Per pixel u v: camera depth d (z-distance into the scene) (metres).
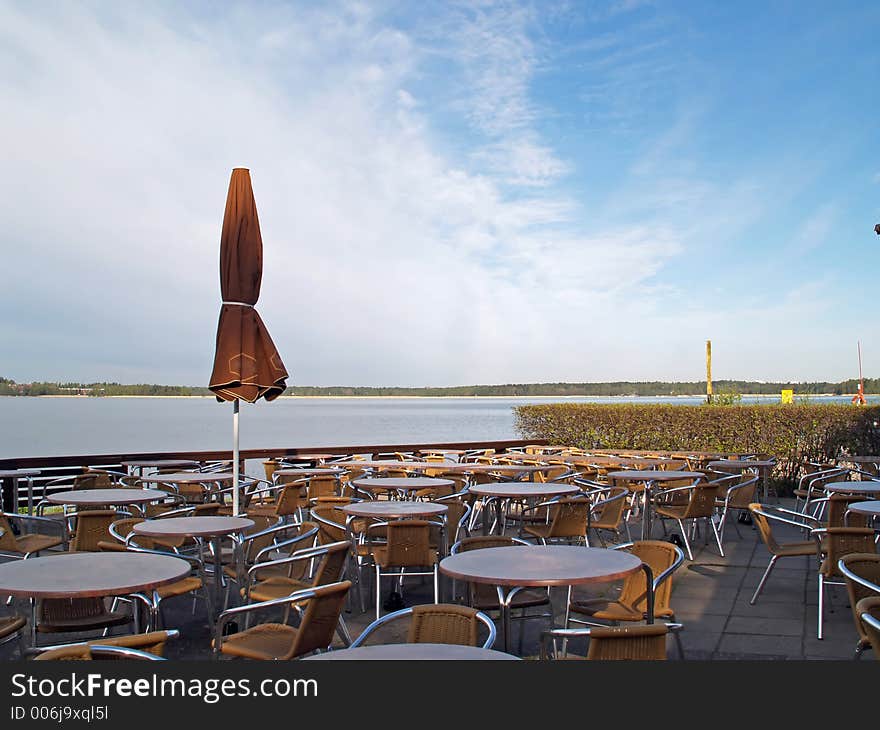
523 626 4.54
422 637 2.96
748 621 5.24
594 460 10.81
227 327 5.91
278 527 5.23
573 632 2.74
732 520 9.97
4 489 9.67
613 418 14.92
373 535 6.07
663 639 2.53
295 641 3.24
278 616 5.29
